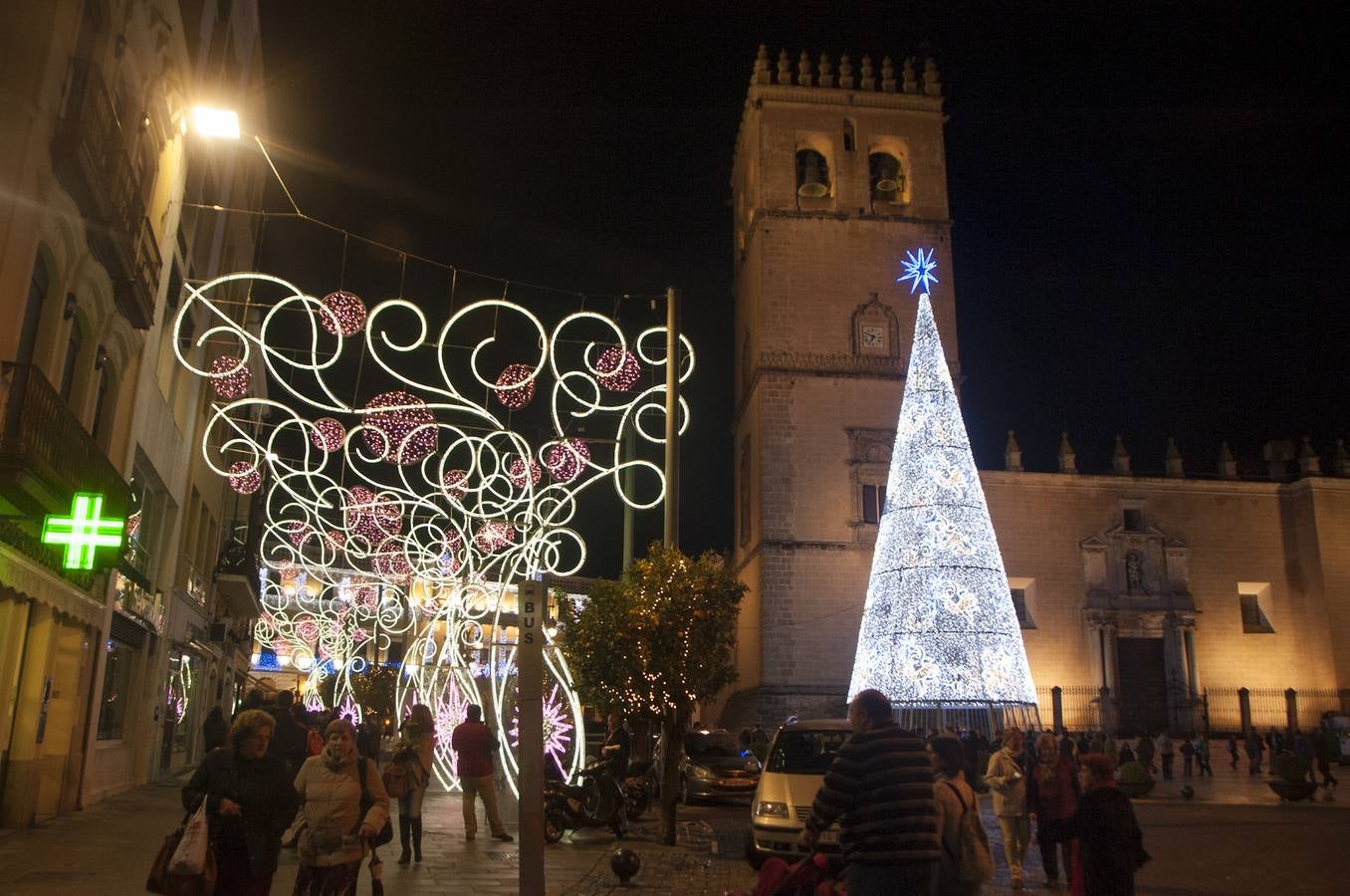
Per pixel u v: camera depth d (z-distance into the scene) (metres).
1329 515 54.47
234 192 30.88
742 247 58.09
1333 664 52.78
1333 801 28.28
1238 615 54.12
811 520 48.34
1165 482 55.00
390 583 32.62
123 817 17.58
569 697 19.89
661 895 12.21
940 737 7.99
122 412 19.92
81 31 15.63
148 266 18.77
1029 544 53.19
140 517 22.94
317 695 41.12
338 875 8.23
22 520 13.68
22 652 16.11
